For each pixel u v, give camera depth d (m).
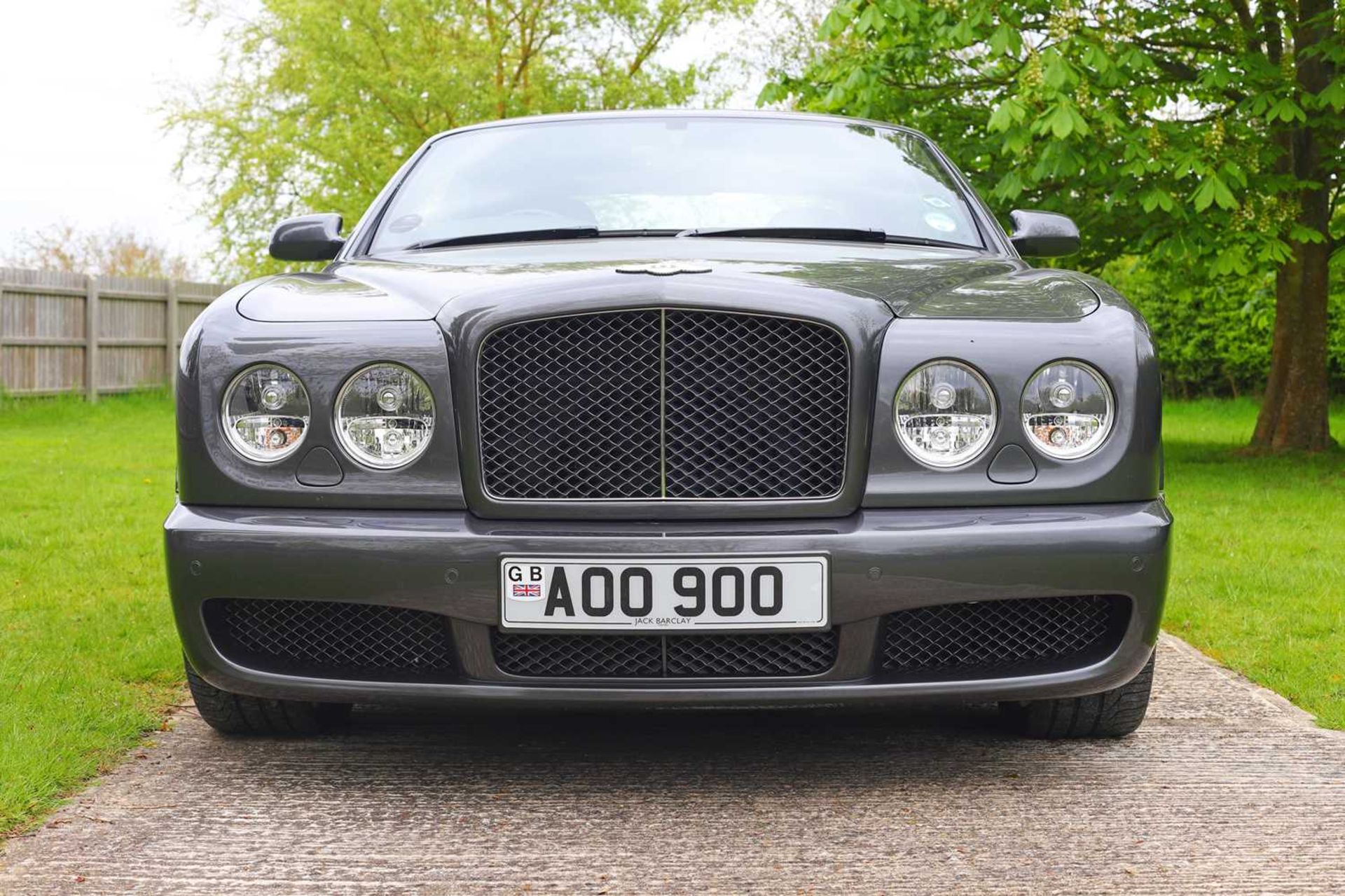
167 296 16.86
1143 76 8.61
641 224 3.19
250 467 2.45
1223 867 2.16
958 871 2.14
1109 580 2.38
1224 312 17.45
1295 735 2.94
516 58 19.58
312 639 2.53
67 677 3.29
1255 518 6.69
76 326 15.27
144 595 4.41
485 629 2.38
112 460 9.40
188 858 2.20
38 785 2.50
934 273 2.72
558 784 2.60
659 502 2.38
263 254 21.31
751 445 2.39
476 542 2.35
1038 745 2.87
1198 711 3.16
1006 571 2.35
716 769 2.70
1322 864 2.17
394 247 3.22
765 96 9.63
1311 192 9.73
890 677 2.40
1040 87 7.68
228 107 21.36
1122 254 10.68
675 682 2.37
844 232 3.15
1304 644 3.84
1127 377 2.44
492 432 2.41
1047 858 2.20
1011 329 2.45
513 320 2.39
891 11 8.28
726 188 3.34
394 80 18.64
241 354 2.48
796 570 2.33
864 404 2.39
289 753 2.80
